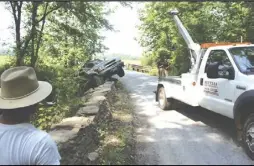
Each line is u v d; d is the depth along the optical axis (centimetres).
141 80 1822
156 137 552
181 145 447
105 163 495
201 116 736
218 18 1159
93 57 1752
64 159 443
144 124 709
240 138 581
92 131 614
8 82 270
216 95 697
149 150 485
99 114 733
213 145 446
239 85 618
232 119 644
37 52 1380
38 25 1356
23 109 272
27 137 256
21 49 1321
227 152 427
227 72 657
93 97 886
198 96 765
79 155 504
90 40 1619
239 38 1220
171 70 1183
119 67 1748
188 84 813
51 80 945
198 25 1056
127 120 786
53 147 262
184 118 741
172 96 896
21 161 252
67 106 754
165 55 1366
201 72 772
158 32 1493
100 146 585
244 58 673
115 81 1677
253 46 718
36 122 652
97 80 1385
